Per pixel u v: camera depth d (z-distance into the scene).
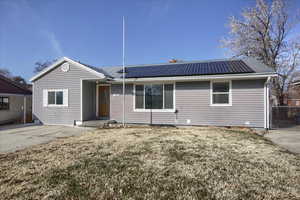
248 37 15.47
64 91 10.08
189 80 8.86
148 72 10.19
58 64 10.20
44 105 10.43
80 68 9.80
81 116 9.73
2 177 2.98
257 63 9.89
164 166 3.45
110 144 5.15
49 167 3.40
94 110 10.98
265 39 14.83
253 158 3.89
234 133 6.91
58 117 10.16
